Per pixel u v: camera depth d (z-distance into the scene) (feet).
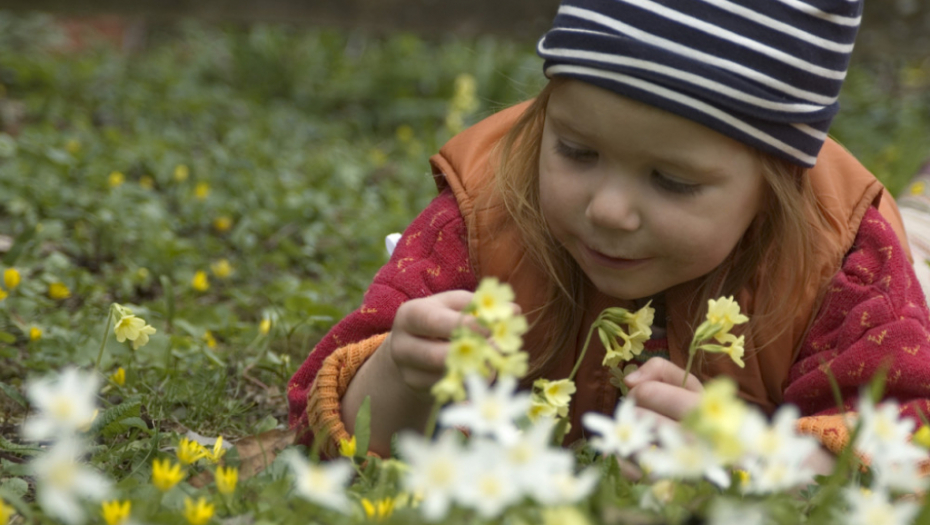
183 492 4.91
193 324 10.36
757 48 5.62
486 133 7.41
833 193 6.91
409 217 16.08
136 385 8.33
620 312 5.47
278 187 17.48
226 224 14.61
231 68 31.50
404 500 4.33
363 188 19.06
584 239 5.92
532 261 6.75
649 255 5.87
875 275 6.56
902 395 6.18
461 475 3.55
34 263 11.61
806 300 6.59
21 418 7.79
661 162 5.60
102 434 6.48
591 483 3.99
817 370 6.42
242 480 5.18
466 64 29.66
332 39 31.58
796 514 4.50
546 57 5.93
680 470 3.85
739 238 6.30
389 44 30.76
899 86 31.45
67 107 23.66
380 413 5.96
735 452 3.53
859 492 4.52
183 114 24.93
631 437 4.06
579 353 6.90
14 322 9.74
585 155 5.83
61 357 8.79
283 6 19.88
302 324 10.39
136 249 12.78
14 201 13.65
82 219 13.65
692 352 5.32
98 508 4.49
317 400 6.16
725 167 5.70
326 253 14.28
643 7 5.60
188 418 7.93
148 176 17.51
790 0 5.73
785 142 5.86
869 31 20.51
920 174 11.41
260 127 24.26
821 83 5.92
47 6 18.29
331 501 3.91
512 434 3.78
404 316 5.31
